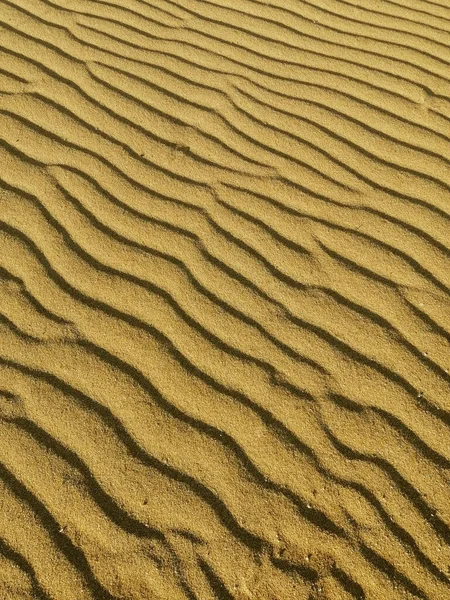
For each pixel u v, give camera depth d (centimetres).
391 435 230
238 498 218
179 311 264
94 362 250
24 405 240
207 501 217
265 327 260
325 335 257
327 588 201
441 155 324
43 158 323
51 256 283
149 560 206
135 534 211
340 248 285
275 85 363
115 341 256
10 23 402
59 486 221
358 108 349
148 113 346
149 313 264
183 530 212
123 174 315
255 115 346
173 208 301
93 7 415
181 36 394
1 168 318
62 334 258
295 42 391
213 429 233
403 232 291
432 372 246
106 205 302
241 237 290
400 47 387
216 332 258
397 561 206
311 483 221
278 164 321
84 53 382
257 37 395
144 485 221
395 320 261
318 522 213
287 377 245
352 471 223
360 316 262
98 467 225
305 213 299
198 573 204
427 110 348
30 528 212
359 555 207
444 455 225
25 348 254
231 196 306
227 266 279
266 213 299
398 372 246
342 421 234
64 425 234
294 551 208
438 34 396
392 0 424
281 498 218
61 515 215
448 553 207
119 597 200
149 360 250
